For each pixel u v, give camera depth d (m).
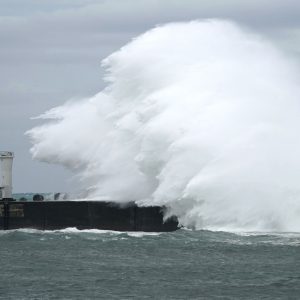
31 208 183.25
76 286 122.62
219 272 131.75
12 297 115.81
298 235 161.38
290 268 134.00
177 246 154.88
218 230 168.75
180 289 120.19
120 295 116.69
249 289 120.19
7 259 146.12
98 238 167.38
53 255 149.62
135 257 145.75
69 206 181.75
